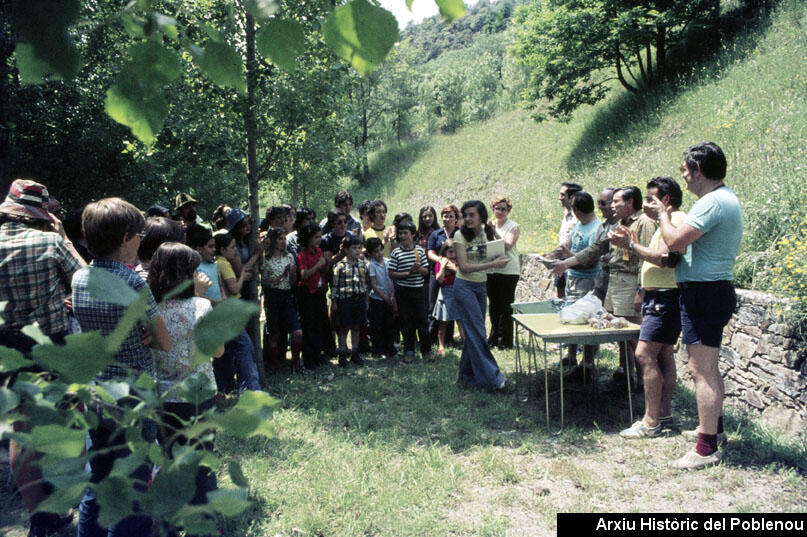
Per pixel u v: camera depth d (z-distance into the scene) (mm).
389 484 3379
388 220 18906
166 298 476
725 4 13359
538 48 13984
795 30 10180
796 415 3695
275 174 5824
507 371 5574
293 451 3811
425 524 2943
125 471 542
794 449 3428
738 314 4277
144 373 647
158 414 624
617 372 4969
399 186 21984
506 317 6309
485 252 4922
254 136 5043
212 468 597
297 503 3162
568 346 5590
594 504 3092
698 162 3240
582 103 14172
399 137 29609
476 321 5008
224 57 664
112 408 605
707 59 11852
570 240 5586
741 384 4246
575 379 5211
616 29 12250
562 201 5918
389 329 6289
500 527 2887
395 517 3020
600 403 4602
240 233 5129
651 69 13148
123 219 2145
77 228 3930
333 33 617
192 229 4324
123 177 11273
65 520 2818
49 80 580
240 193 13453
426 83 29625
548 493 3250
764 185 5621
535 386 5059
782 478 3201
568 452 3738
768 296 4008
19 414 578
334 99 5176
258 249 5199
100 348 507
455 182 18562
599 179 10969
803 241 4230
